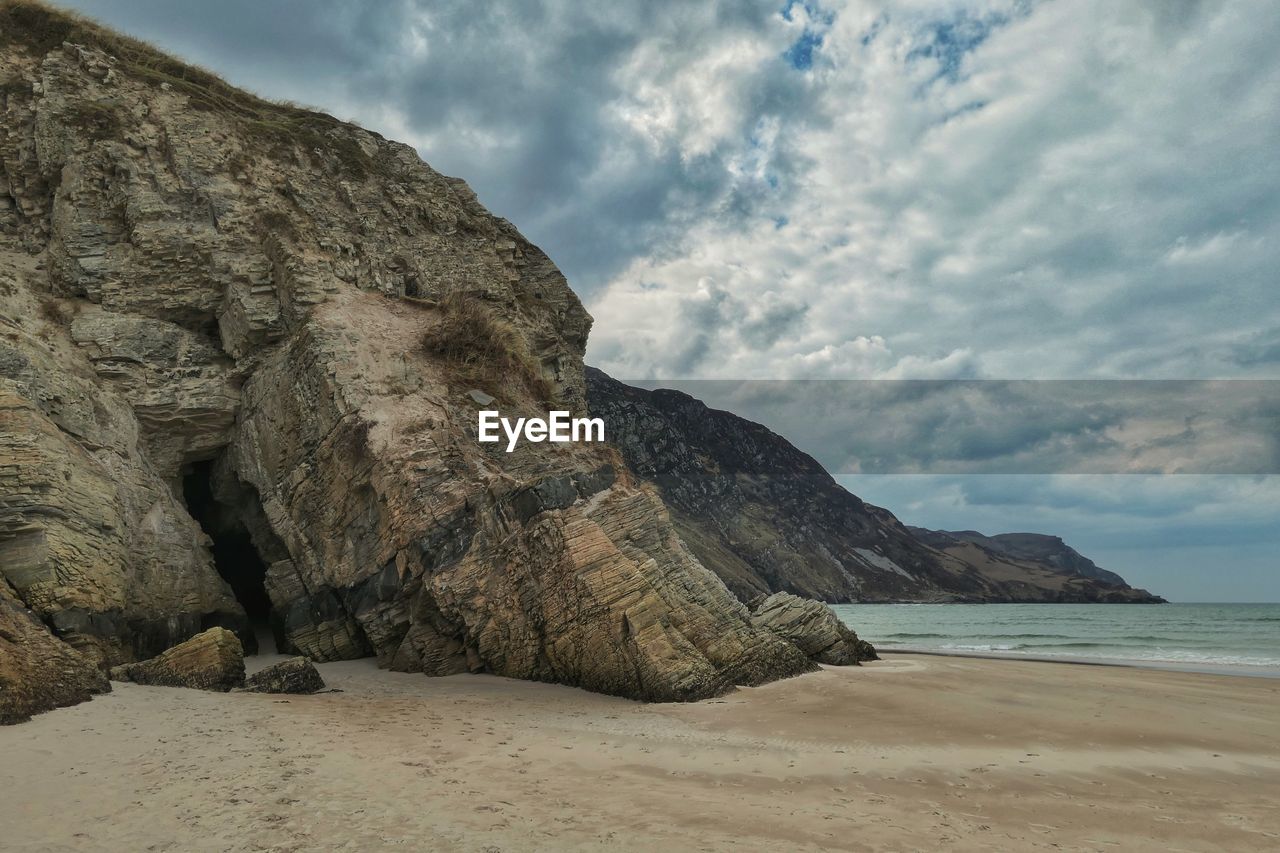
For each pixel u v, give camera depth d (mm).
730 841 7797
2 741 9992
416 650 18453
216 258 22312
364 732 11711
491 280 28266
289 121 27859
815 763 11086
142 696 13211
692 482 175000
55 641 13188
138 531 18719
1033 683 18984
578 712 14305
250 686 14812
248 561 24391
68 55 23703
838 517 190875
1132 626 68188
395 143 29906
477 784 9320
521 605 17375
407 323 23828
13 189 22922
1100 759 11797
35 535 15305
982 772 10867
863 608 141125
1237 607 142125
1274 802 9938
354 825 7676
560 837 7656
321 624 19969
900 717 14250
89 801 8062
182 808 7961
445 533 18453
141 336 21391
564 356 29328
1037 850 8008
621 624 15844
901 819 8781
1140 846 8250
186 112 24344
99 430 19125
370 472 19406
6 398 16172
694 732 12859
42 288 21562
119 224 22375
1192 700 17234
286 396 21281
